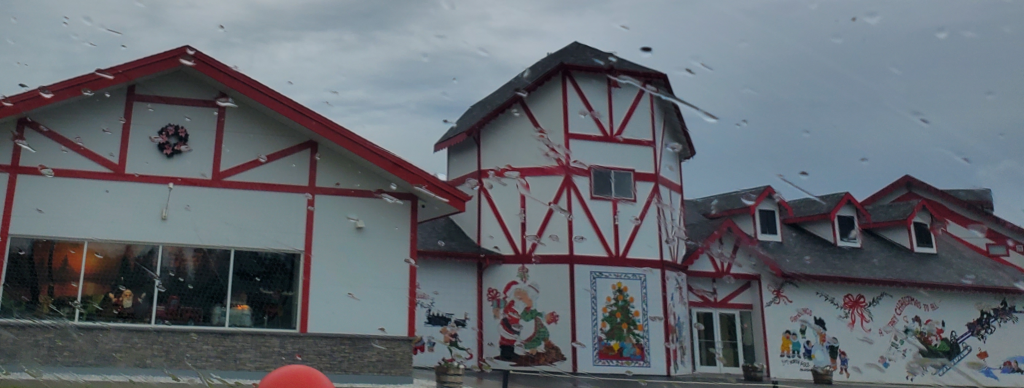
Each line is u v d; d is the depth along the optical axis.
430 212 11.77
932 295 18.28
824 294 17.27
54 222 9.51
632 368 14.59
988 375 18.27
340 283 10.24
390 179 10.68
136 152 9.95
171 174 10.01
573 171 15.15
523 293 14.98
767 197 18.23
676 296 15.87
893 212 20.34
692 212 19.52
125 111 10.02
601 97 15.72
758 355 16.64
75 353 9.15
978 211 22.45
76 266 9.49
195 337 9.59
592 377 13.62
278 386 3.28
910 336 17.69
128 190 9.83
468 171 16.78
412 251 10.54
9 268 9.29
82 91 9.49
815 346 16.89
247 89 10.02
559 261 14.82
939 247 20.53
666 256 15.66
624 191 15.42
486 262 15.34
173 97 10.22
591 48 16.55
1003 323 18.81
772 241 18.14
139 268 9.68
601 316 14.66
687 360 16.02
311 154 10.52
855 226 19.25
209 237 9.94
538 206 15.27
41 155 9.63
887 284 17.62
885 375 17.14
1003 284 18.78
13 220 9.38
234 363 9.62
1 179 9.44
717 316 16.83
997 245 21.86
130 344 9.35
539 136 15.59
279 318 10.01
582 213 15.02
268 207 10.23
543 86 15.82
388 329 10.26
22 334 9.04
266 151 10.38
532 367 14.55
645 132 15.91
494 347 14.98
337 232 10.38
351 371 10.00
